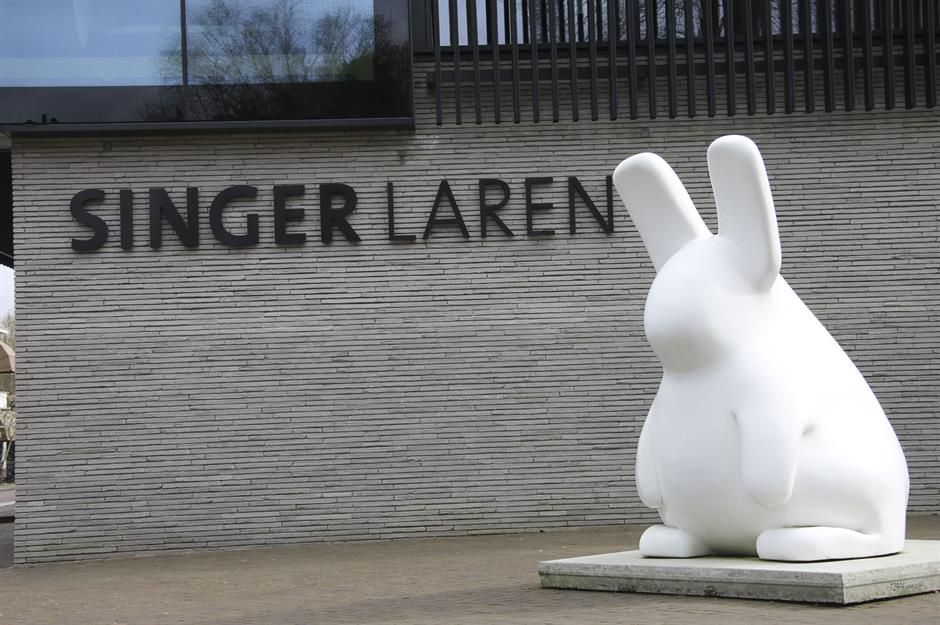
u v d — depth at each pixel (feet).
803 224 52.16
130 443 49.75
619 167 29.25
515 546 44.98
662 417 27.91
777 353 26.53
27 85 49.57
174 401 50.03
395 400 50.67
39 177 50.26
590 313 51.29
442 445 50.62
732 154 26.55
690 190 52.13
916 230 52.24
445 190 51.52
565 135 52.06
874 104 52.75
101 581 40.32
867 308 51.96
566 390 51.03
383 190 51.42
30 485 49.37
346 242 51.08
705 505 27.17
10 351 169.17
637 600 26.66
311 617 27.86
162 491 49.73
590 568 28.89
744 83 52.80
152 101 49.80
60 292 50.03
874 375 51.83
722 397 26.55
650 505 28.84
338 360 50.65
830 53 51.52
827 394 26.58
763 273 26.73
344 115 50.44
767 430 25.68
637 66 52.65
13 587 40.14
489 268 51.29
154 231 50.34
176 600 33.40
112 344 50.03
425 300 51.06
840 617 22.93
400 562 41.22
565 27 52.90
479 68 51.75
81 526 49.37
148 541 49.57
